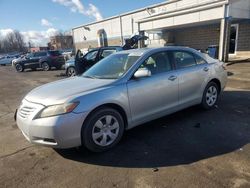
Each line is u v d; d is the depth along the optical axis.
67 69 14.11
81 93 3.68
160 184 2.95
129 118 4.14
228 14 12.70
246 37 15.84
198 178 3.01
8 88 11.38
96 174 3.27
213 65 5.61
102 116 3.78
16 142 4.49
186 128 4.61
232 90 7.55
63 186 3.05
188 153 3.65
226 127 4.54
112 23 26.56
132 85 4.12
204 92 5.41
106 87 3.88
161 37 21.48
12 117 6.21
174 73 4.75
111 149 3.95
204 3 13.81
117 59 4.81
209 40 18.38
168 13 16.19
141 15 22.53
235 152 3.59
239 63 13.55
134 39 16.14
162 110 4.61
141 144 4.06
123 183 3.03
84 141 3.65
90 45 31.72
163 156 3.62
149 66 4.48
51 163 3.63
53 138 3.43
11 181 3.23
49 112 3.47
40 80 13.83
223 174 3.06
